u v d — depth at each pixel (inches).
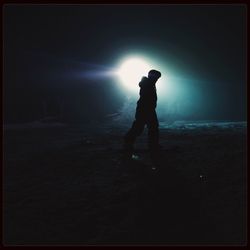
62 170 314.8
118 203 232.2
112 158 342.0
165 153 350.3
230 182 259.1
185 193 242.2
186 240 181.2
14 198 253.0
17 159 367.2
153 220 205.2
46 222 210.8
